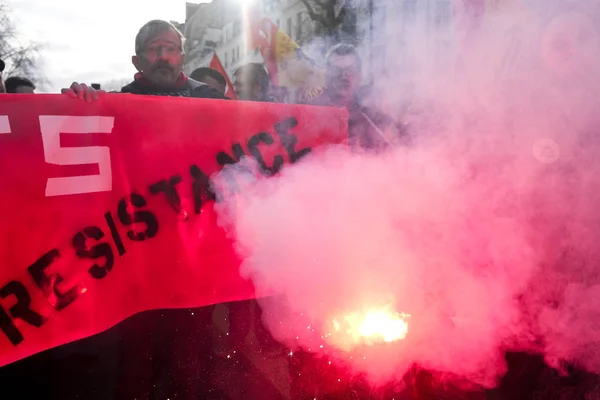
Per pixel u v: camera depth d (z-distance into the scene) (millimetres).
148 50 2908
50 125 2025
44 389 2285
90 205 2086
